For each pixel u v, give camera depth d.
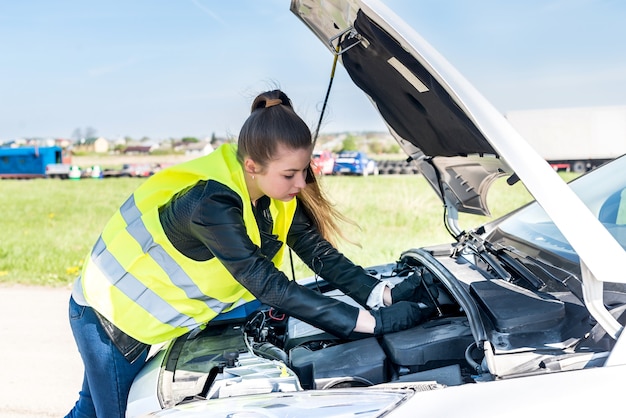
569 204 1.64
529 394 1.62
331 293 2.82
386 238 8.84
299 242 2.61
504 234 2.76
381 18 1.90
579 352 1.82
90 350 2.26
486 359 1.84
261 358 2.15
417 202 12.32
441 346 2.05
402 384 1.85
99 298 2.24
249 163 2.06
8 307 6.11
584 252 1.63
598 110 20.94
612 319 1.76
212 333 2.46
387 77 2.26
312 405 1.71
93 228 12.01
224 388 1.95
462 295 2.10
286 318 2.65
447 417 1.59
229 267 2.08
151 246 2.19
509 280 2.29
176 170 2.19
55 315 5.82
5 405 3.85
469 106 1.73
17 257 8.57
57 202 17.81
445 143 2.38
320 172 2.54
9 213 14.99
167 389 2.07
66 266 7.91
